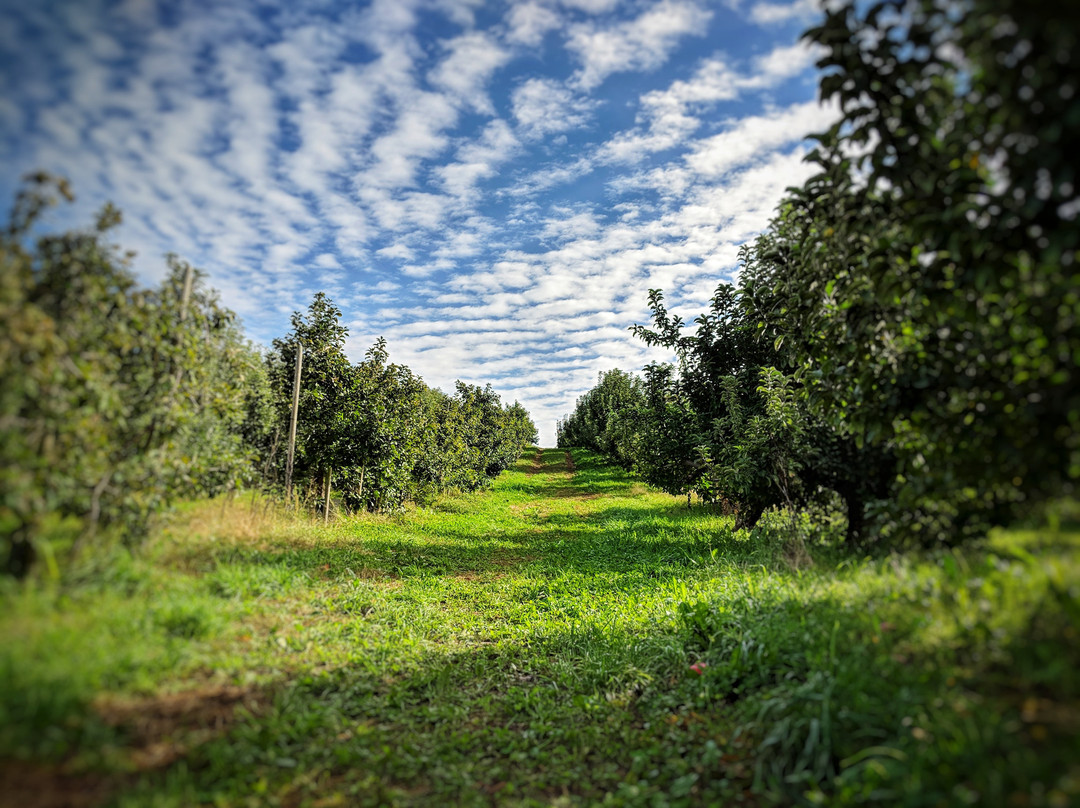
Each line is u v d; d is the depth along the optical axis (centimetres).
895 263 396
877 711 303
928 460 404
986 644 301
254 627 496
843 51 338
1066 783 212
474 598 763
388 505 1351
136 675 346
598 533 1320
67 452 394
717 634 493
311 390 1095
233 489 733
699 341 1065
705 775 330
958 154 320
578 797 329
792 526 725
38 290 391
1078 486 302
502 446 3275
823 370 526
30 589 339
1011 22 253
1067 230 261
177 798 268
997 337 345
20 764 266
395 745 376
